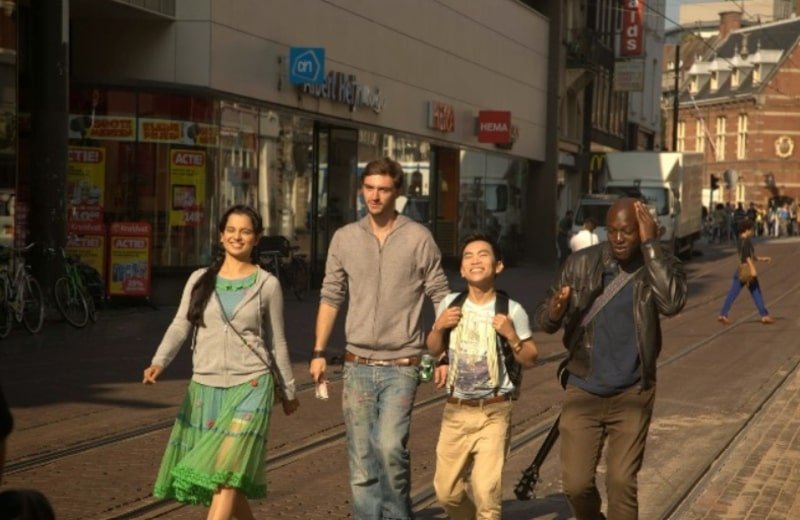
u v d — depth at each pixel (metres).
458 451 6.87
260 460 6.59
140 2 21.58
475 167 40.56
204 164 23.73
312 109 27.81
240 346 6.64
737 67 103.69
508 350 6.82
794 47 100.06
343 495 8.66
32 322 18.14
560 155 49.28
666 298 6.34
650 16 70.69
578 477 6.54
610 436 6.56
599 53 52.28
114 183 22.84
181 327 6.74
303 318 22.02
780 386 15.12
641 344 6.43
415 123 34.41
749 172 101.19
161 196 23.22
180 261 23.44
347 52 29.52
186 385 13.67
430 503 8.61
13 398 12.43
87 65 23.06
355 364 7.00
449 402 6.89
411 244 6.98
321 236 30.81
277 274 25.27
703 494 9.12
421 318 7.04
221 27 23.45
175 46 23.06
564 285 6.57
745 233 23.08
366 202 7.01
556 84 47.09
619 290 6.49
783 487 9.40
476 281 6.77
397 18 32.66
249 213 6.77
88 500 8.30
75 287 19.12
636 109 67.25
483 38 39.94
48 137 20.11
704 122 107.38
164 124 23.17
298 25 26.86
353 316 7.01
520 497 7.42
